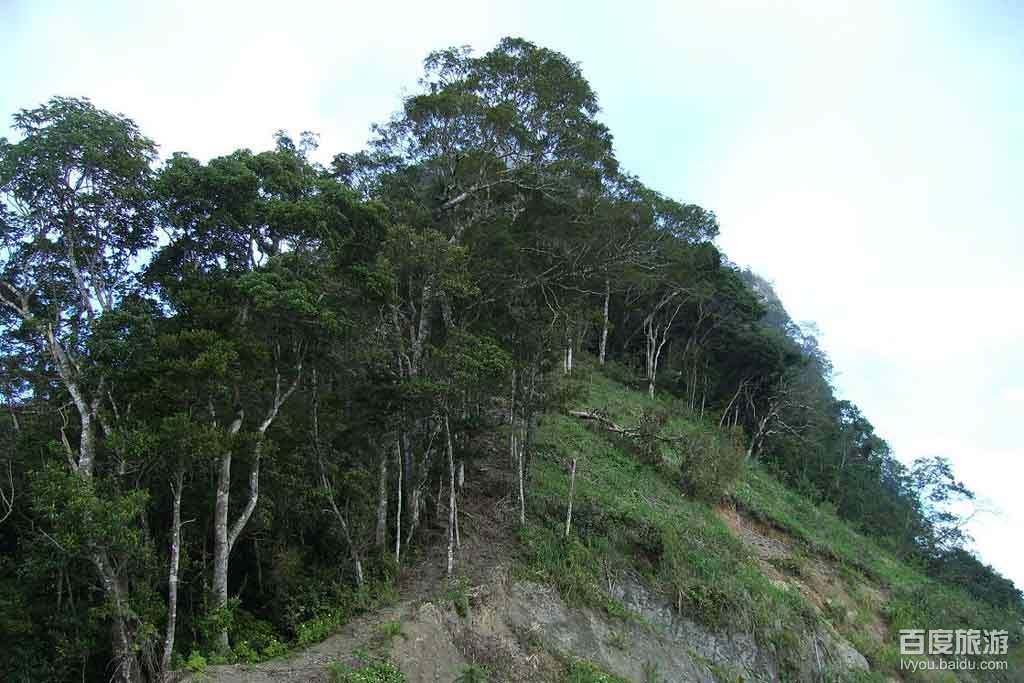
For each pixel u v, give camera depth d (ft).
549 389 72.59
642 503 84.17
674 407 134.51
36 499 47.44
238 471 60.80
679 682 62.23
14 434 58.80
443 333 71.92
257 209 57.06
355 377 62.64
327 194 58.13
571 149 83.97
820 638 75.97
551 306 80.12
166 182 55.67
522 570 62.69
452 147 81.20
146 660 48.19
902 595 99.40
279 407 58.85
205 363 48.83
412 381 59.47
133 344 49.90
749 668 67.97
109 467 53.06
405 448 64.49
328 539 62.69
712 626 68.95
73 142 52.70
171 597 48.55
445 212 81.10
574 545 67.26
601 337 150.51
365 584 57.26
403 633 50.26
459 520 67.56
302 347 59.16
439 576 60.13
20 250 56.08
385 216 61.26
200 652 50.01
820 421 158.71
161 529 58.80
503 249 74.84
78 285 54.39
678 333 154.40
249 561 63.31
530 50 86.07
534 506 71.61
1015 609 127.95
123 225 57.47
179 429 48.21
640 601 67.46
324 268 58.18
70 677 52.60
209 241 58.85
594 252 88.74
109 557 48.52
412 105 80.02
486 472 77.51
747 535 95.66
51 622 52.06
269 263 55.67
